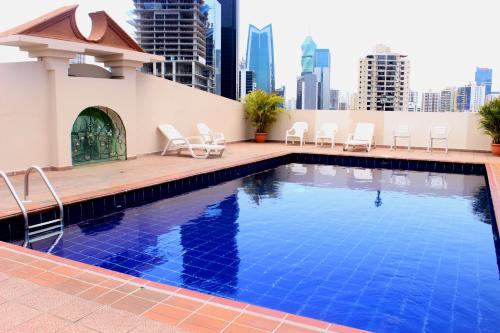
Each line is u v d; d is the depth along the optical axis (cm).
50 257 343
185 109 1220
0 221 484
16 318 238
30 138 796
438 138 1242
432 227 552
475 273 396
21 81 774
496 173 847
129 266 408
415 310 321
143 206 658
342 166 1135
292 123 1535
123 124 982
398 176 968
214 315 244
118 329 226
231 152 1195
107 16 928
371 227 550
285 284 367
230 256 436
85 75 926
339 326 233
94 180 730
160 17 8419
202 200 703
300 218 591
